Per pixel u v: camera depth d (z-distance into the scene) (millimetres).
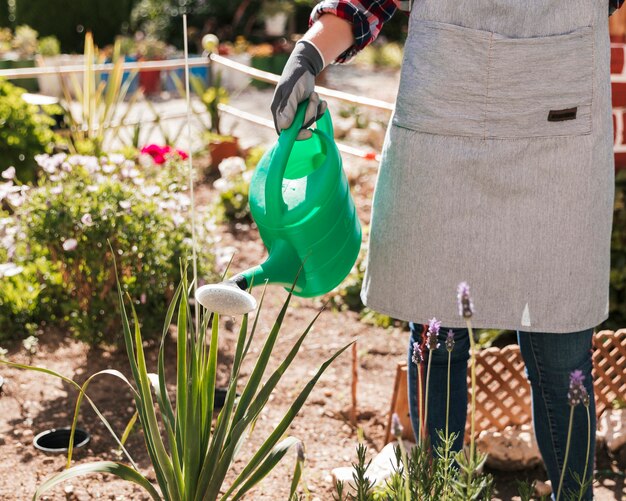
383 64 13055
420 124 1836
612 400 3084
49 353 3480
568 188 1804
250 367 3457
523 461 2721
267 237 1770
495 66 1763
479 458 1639
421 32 1816
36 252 3660
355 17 1817
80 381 3256
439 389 2027
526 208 1821
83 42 13203
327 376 3418
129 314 3512
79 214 3400
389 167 1912
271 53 12156
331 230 1773
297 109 1755
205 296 1458
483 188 1821
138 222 3467
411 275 1909
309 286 1828
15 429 2873
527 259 1843
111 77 6043
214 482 1739
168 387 3209
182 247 3547
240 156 6488
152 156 4500
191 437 1725
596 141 1806
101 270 3395
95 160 3623
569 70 1761
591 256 1857
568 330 1870
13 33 13766
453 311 1896
